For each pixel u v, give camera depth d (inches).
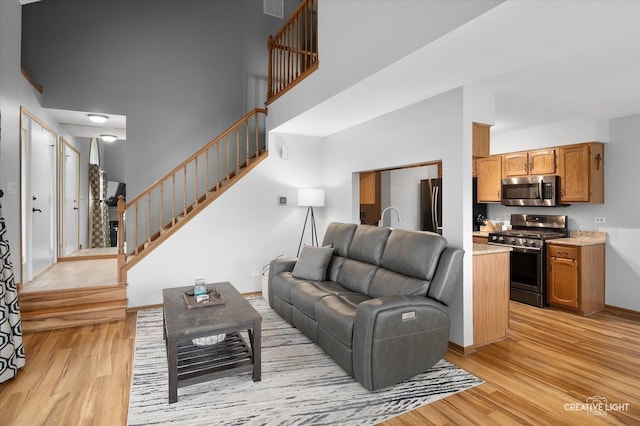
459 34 85.2
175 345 94.3
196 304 115.1
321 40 145.3
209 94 230.8
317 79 148.7
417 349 106.0
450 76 113.8
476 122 127.2
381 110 157.8
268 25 248.7
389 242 136.9
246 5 242.2
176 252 184.7
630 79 116.4
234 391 100.3
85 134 251.8
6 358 104.3
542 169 189.8
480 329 130.6
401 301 104.0
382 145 167.3
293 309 146.9
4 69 141.4
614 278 174.7
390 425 85.0
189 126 225.6
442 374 110.2
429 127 138.2
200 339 119.2
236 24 239.0
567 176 179.6
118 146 332.2
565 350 128.0
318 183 224.4
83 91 202.1
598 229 180.2
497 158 213.2
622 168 170.9
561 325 153.7
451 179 128.6
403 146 152.7
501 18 77.4
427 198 182.7
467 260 125.2
